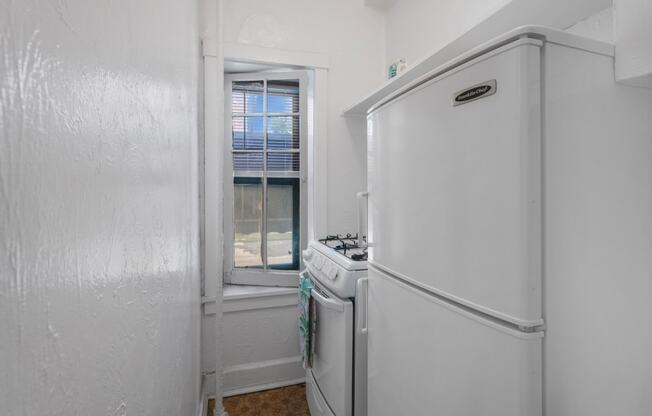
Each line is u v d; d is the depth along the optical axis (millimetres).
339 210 2322
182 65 1104
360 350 1379
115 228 411
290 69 2271
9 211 216
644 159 748
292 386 2186
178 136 995
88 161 332
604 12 1058
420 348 891
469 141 707
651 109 756
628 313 728
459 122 734
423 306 875
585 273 666
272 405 1978
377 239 1128
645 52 664
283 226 2328
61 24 281
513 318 621
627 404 728
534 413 611
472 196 704
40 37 250
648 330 756
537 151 600
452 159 758
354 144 2346
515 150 606
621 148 713
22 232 229
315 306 1764
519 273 608
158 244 668
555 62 620
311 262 1799
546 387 623
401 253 972
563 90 629
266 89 2240
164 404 718
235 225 2289
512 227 616
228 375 2088
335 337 1467
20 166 228
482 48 667
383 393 1096
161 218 704
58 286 276
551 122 616
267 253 2293
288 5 2189
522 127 595
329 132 2293
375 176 1140
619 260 713
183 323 1067
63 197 285
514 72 605
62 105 283
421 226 875
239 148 2252
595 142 674
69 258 295
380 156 1098
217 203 1865
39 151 250
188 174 1294
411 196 917
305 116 2256
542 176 610
